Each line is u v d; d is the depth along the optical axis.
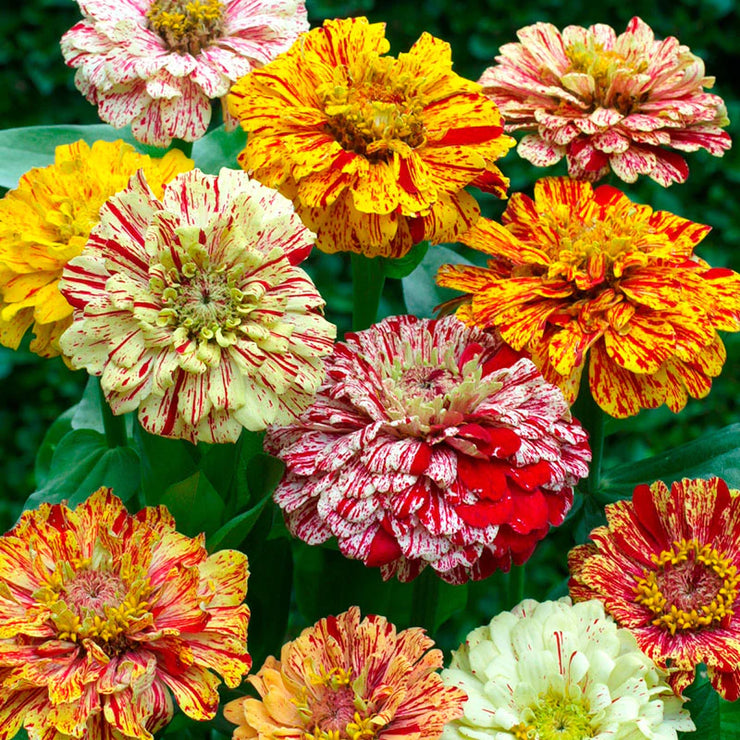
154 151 0.75
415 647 0.61
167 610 0.60
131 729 0.58
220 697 0.64
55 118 1.24
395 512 0.61
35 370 1.22
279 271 0.61
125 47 0.69
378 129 0.66
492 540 0.61
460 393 0.63
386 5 1.20
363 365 0.65
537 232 0.69
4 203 0.67
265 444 0.65
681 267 0.68
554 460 0.63
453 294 0.74
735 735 0.65
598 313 0.67
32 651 0.59
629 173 0.70
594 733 0.60
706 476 0.71
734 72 1.23
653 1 1.19
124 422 0.69
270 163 0.65
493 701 0.60
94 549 0.61
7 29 1.21
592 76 0.72
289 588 0.68
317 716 0.60
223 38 0.71
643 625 0.63
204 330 0.60
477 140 0.67
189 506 0.63
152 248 0.60
